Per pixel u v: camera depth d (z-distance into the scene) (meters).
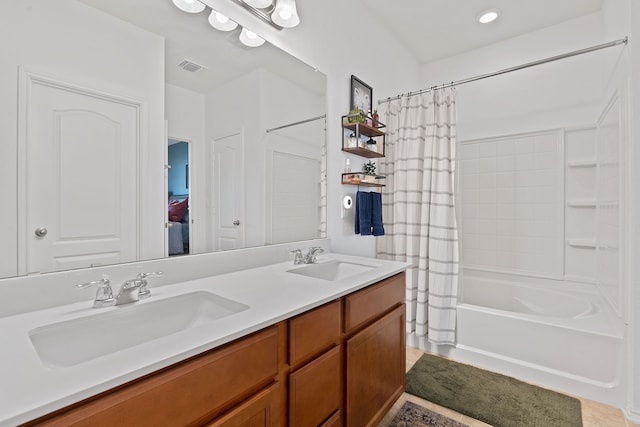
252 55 1.53
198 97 1.32
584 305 2.22
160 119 1.19
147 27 1.15
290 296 1.04
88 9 1.00
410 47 2.93
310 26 1.85
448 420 1.52
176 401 0.63
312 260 1.66
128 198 1.10
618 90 1.74
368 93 2.36
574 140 2.49
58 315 0.84
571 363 1.73
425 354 2.20
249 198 1.53
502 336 1.96
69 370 0.57
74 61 0.97
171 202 1.23
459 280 2.27
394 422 1.50
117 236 1.07
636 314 1.49
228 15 1.41
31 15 0.89
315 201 1.92
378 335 1.37
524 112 2.70
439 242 2.17
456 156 2.18
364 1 2.29
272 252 1.63
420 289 2.26
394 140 2.46
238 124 1.48
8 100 0.85
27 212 0.89
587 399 1.66
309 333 0.99
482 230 2.93
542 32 2.62
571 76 2.49
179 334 0.73
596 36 2.38
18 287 0.86
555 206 2.57
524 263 2.72
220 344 0.71
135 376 0.57
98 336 0.85
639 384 1.48
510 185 2.78
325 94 1.98
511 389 1.76
